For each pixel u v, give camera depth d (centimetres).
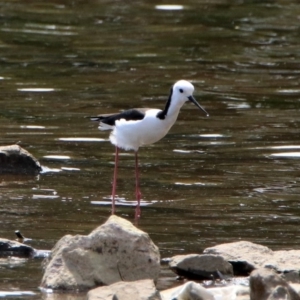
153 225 1198
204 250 1066
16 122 1767
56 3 3206
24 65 2331
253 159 1550
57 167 1490
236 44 2644
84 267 965
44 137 1667
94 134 1697
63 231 1160
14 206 1269
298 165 1516
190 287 917
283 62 2428
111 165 1508
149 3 3234
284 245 1118
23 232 1151
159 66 2359
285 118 1853
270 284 895
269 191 1366
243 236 1154
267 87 2141
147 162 1529
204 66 2367
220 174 1458
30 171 1460
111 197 1329
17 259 1046
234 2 3259
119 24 2894
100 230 986
